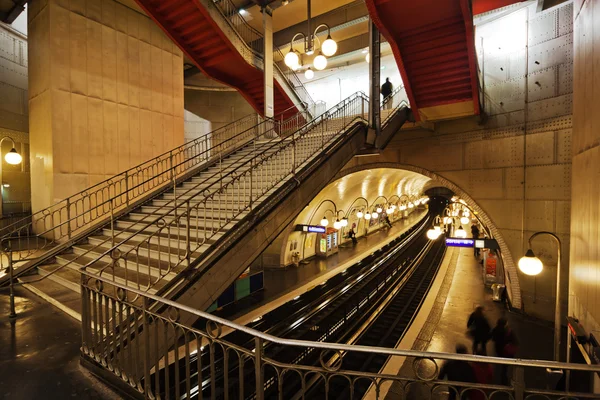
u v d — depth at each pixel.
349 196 17.91
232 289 10.10
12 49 12.13
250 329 2.43
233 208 6.67
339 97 19.41
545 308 8.92
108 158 11.45
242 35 14.76
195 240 6.32
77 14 10.66
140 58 12.48
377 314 10.46
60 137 10.25
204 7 9.90
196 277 5.30
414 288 13.23
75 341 4.35
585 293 4.61
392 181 21.67
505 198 9.85
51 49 10.04
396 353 2.21
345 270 15.12
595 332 4.09
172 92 13.66
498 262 11.90
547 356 6.87
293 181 7.16
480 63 10.21
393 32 7.81
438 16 7.28
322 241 16.73
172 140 13.66
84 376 3.53
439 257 19.11
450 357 2.14
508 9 9.60
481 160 10.41
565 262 8.58
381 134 9.67
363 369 7.33
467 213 17.97
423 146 11.81
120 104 11.83
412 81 9.24
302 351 8.01
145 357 3.07
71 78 10.51
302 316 9.82
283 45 16.28
